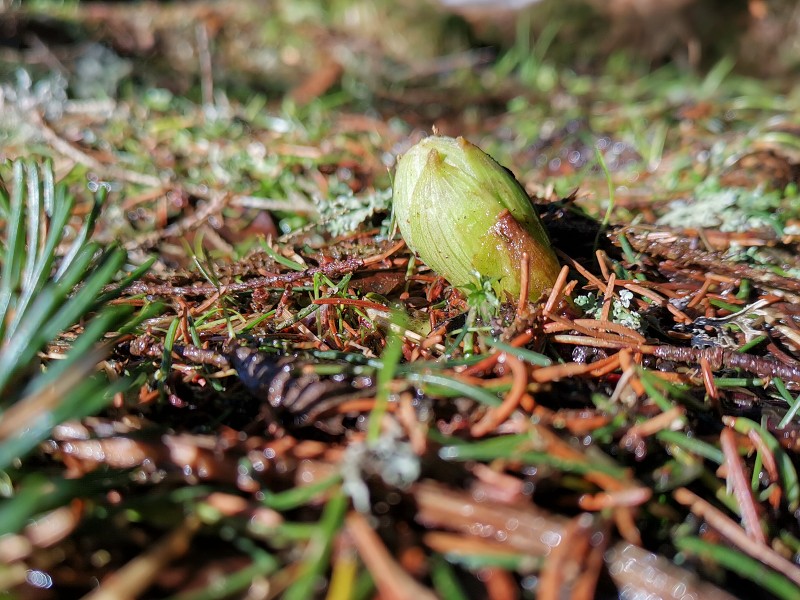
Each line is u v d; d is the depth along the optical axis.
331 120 0.24
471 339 0.11
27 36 0.29
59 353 0.11
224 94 0.26
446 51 0.35
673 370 0.11
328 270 0.13
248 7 0.33
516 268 0.11
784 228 0.15
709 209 0.16
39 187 0.10
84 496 0.08
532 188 0.18
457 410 0.09
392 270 0.14
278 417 0.09
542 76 0.30
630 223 0.16
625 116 0.24
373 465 0.07
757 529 0.08
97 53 0.29
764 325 0.12
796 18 0.32
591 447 0.09
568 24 0.34
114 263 0.09
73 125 0.22
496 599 0.07
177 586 0.07
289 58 0.32
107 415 0.09
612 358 0.10
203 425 0.10
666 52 0.33
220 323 0.12
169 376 0.10
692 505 0.09
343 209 0.16
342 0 0.36
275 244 0.15
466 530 0.08
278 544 0.07
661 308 0.13
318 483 0.07
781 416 0.10
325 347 0.11
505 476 0.08
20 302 0.09
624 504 0.08
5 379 0.08
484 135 0.25
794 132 0.20
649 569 0.07
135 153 0.21
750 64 0.33
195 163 0.20
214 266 0.15
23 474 0.08
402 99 0.28
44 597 0.07
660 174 0.19
